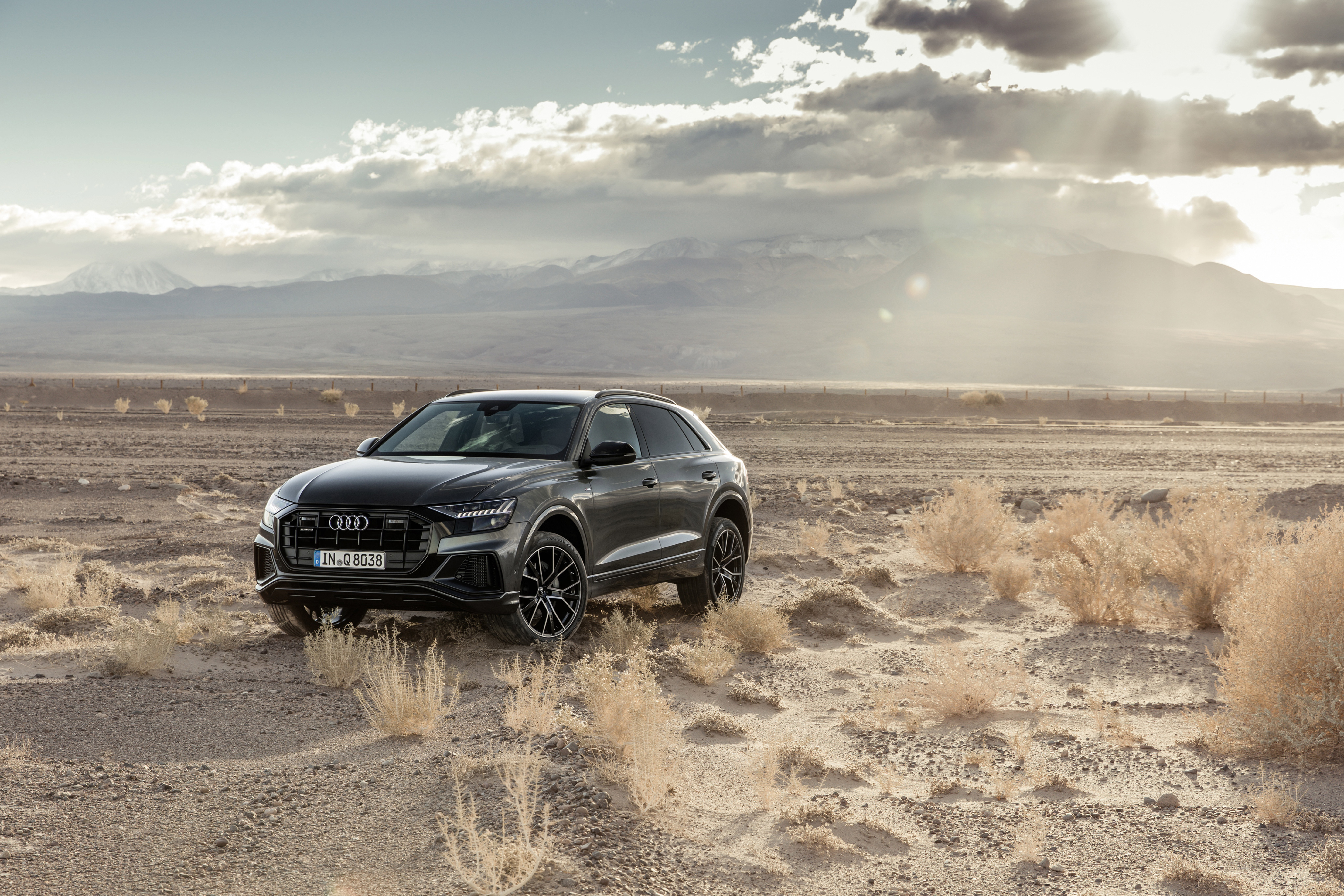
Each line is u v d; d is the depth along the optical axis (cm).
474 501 715
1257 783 523
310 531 731
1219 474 2697
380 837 398
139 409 5244
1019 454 3341
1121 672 800
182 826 408
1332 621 577
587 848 385
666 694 675
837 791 501
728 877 389
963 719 653
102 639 789
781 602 995
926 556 1326
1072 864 418
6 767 470
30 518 1540
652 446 891
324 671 665
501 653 730
